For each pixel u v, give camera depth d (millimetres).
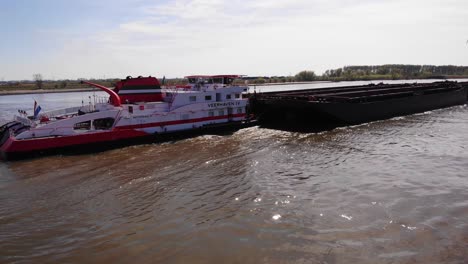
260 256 11312
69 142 24703
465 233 12570
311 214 14383
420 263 10820
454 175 19141
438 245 11828
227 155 23734
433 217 13938
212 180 18641
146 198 16234
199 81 35469
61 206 15445
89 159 23344
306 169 20547
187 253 11523
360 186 17594
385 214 14289
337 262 10922
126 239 12453
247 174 19641
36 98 107312
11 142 23016
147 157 23516
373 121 38406
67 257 11367
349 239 12312
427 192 16656
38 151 23844
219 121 33188
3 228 13430
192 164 21609
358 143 27344
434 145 26359
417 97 44906
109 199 16156
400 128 33938
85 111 28734
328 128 34250
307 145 26703
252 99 38500
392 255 11273
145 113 28656
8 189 17656
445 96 50969
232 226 13352
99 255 11453
